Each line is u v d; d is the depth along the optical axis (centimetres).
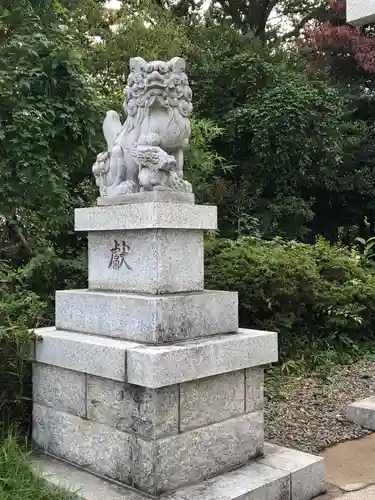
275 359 352
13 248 638
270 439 442
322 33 1501
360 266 827
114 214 340
